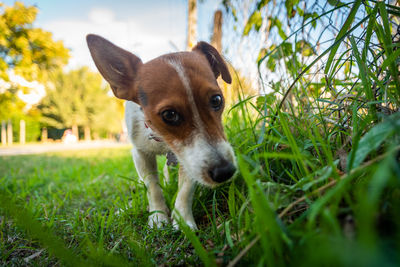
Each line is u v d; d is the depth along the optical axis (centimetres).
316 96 31
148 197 34
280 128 30
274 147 28
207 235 23
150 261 20
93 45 31
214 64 35
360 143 16
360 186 15
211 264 16
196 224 30
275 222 14
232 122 45
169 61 29
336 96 27
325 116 27
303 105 32
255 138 32
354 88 27
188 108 27
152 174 35
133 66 32
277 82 34
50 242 20
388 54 19
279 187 18
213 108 28
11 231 30
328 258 10
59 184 59
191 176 26
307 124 27
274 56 34
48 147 291
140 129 35
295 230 14
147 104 29
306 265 10
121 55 32
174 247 22
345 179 13
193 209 32
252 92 44
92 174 68
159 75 28
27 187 53
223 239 21
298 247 13
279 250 13
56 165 106
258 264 14
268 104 32
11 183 59
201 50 35
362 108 24
